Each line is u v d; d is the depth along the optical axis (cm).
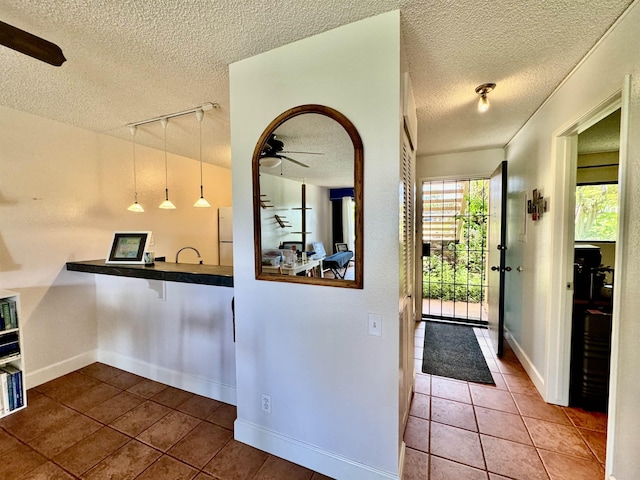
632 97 134
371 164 145
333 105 151
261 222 176
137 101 229
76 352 282
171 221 380
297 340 169
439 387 250
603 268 224
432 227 440
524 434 192
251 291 180
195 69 185
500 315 305
